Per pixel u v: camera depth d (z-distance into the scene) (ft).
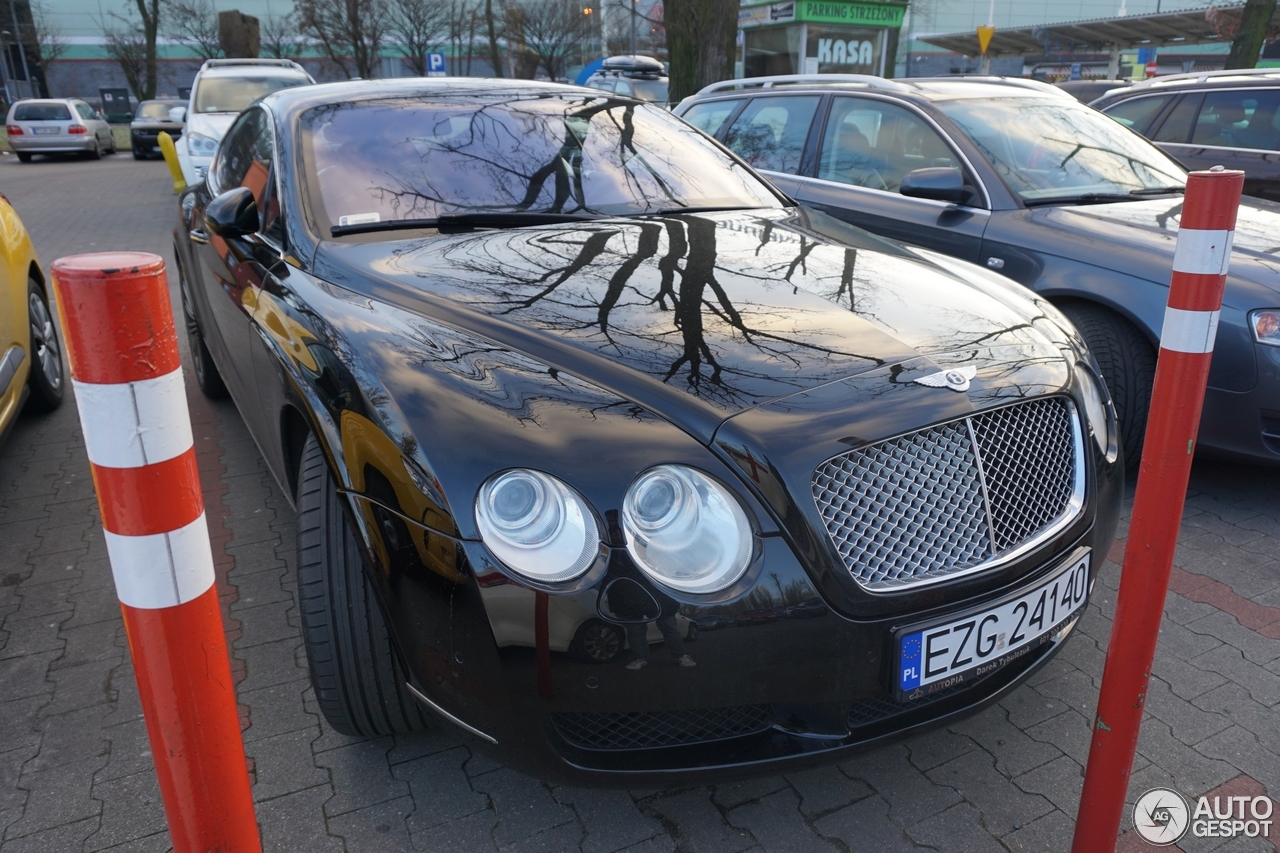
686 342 6.16
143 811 6.44
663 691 5.13
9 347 11.35
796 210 10.11
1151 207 12.37
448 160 9.37
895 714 5.77
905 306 7.04
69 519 10.96
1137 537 5.03
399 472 5.35
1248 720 7.32
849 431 5.45
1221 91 20.70
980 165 13.04
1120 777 5.33
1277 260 10.42
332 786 6.66
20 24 125.29
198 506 3.47
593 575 5.01
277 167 9.23
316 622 6.17
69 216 37.40
